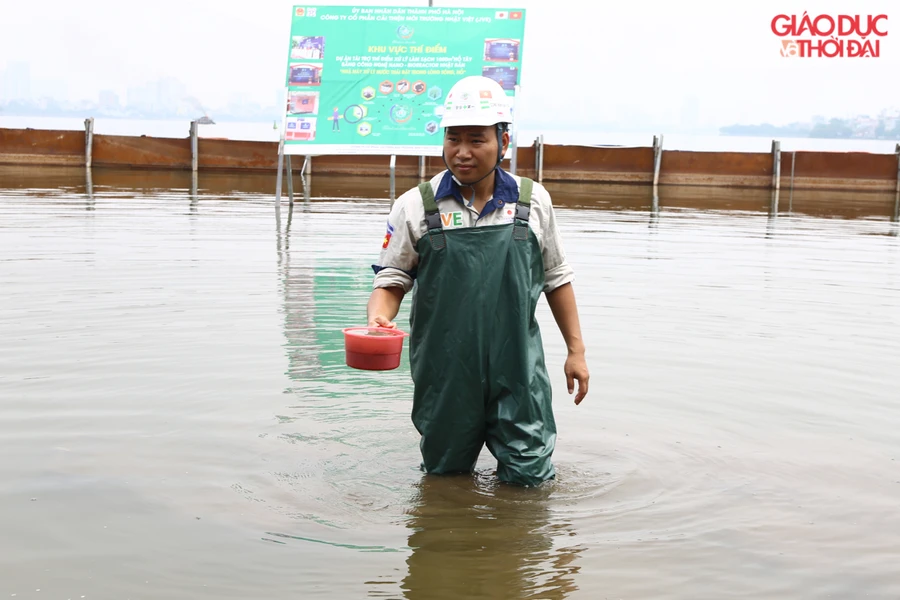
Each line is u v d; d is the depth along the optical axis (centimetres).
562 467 375
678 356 536
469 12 1219
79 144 1953
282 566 286
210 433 399
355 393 461
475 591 274
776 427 422
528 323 363
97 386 454
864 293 746
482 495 348
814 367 519
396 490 351
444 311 357
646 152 1962
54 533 303
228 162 1978
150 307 627
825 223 1312
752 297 718
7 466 355
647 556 299
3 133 1938
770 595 275
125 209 1231
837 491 353
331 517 324
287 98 1223
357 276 759
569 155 1981
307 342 547
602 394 464
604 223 1233
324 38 1227
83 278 722
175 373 479
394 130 1228
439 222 354
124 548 295
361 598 268
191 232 1012
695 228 1200
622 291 729
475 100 344
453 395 360
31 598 264
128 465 361
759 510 336
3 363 487
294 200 1434
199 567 284
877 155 1914
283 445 389
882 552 303
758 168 1947
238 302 649
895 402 459
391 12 1228
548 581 281
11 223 1048
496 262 354
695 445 400
